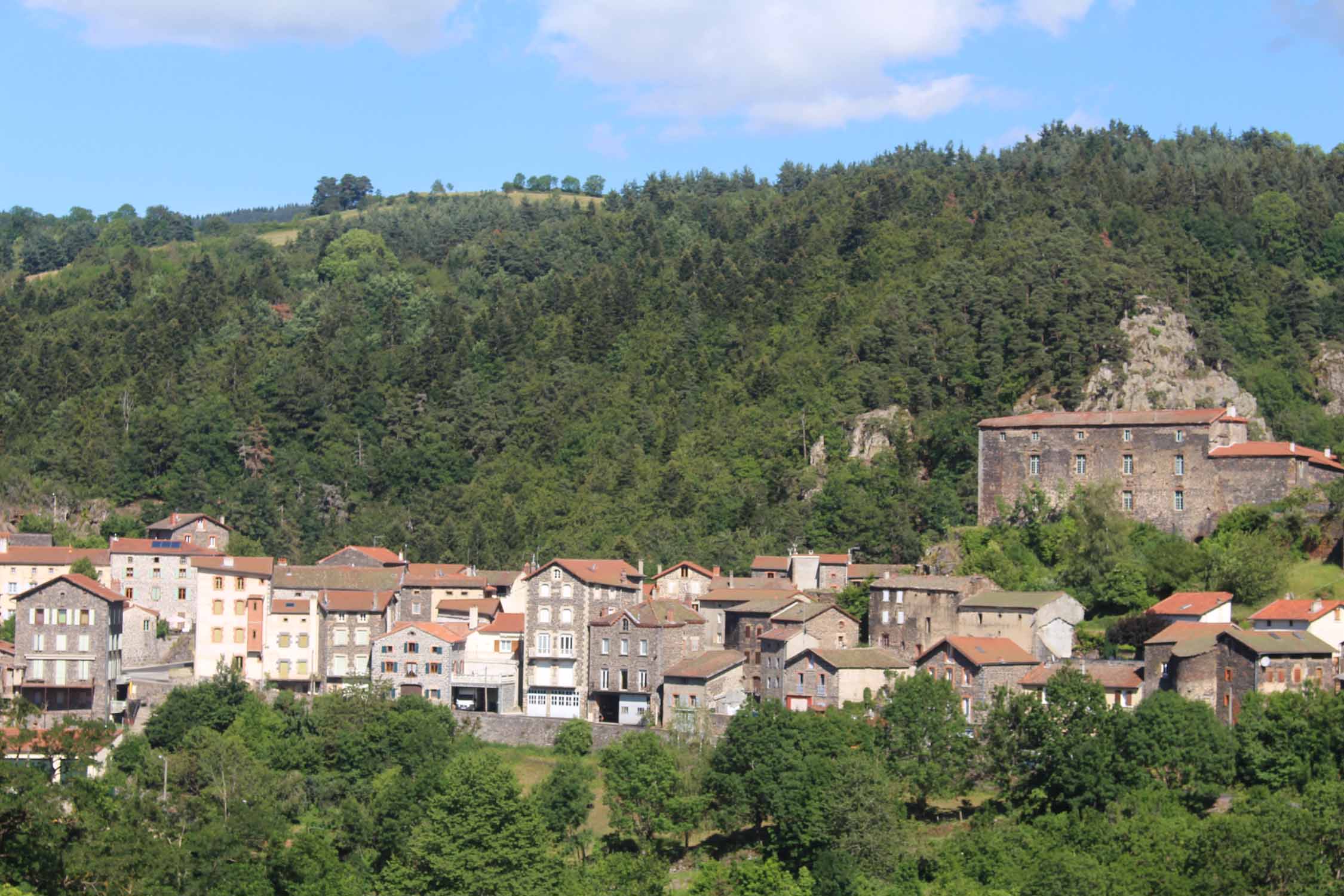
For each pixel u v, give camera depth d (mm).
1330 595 197375
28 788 124125
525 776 182000
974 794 169250
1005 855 145500
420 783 162500
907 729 166875
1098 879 135250
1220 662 173125
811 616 198375
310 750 182250
